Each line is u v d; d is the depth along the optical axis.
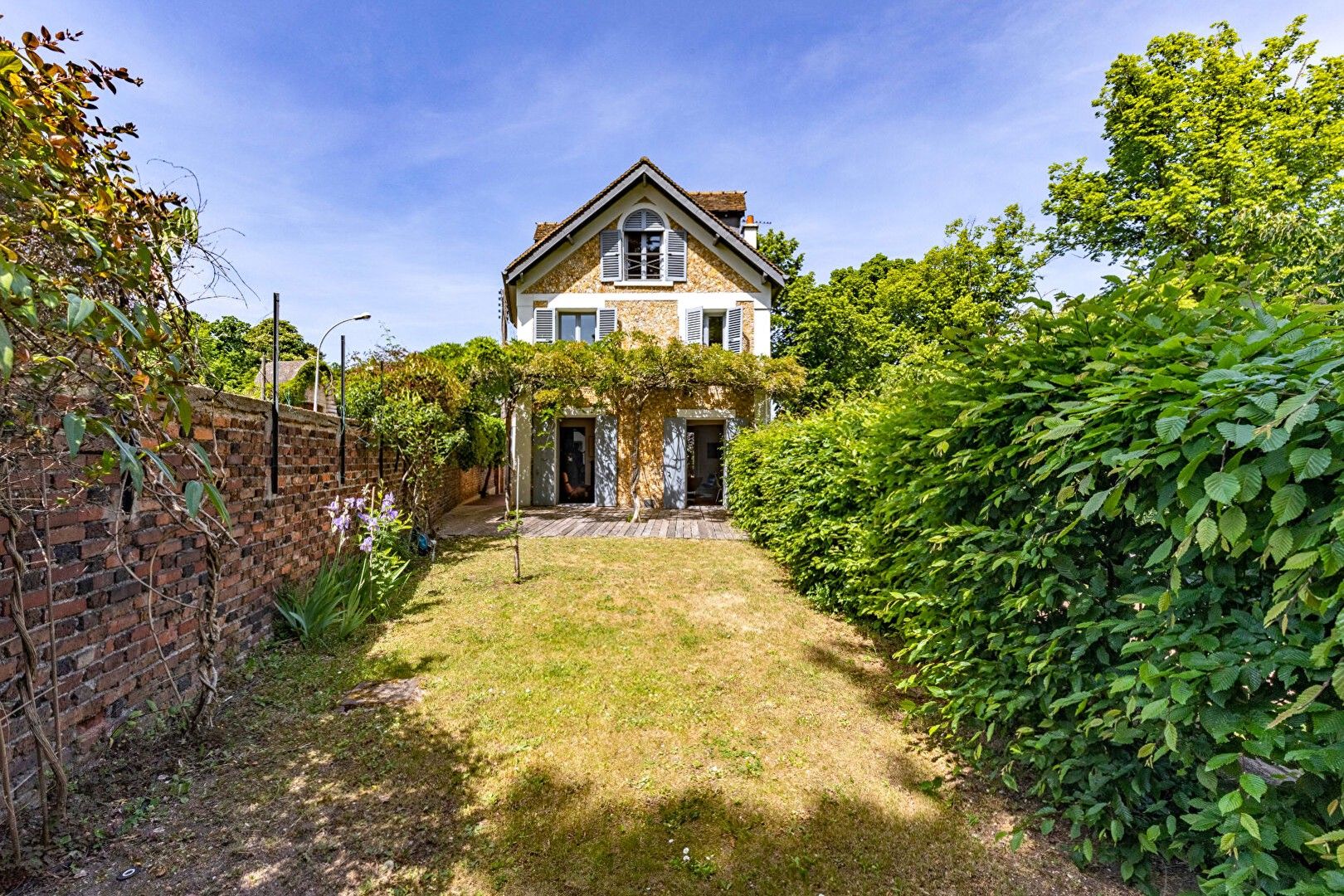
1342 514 1.19
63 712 2.37
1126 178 16.55
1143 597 1.76
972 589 2.48
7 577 2.09
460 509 14.25
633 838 2.29
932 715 3.33
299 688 3.57
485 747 2.94
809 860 2.17
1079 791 2.20
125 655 2.72
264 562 4.20
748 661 4.13
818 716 3.32
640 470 14.48
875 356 20.67
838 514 5.07
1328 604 1.25
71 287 1.75
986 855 2.18
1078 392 2.09
